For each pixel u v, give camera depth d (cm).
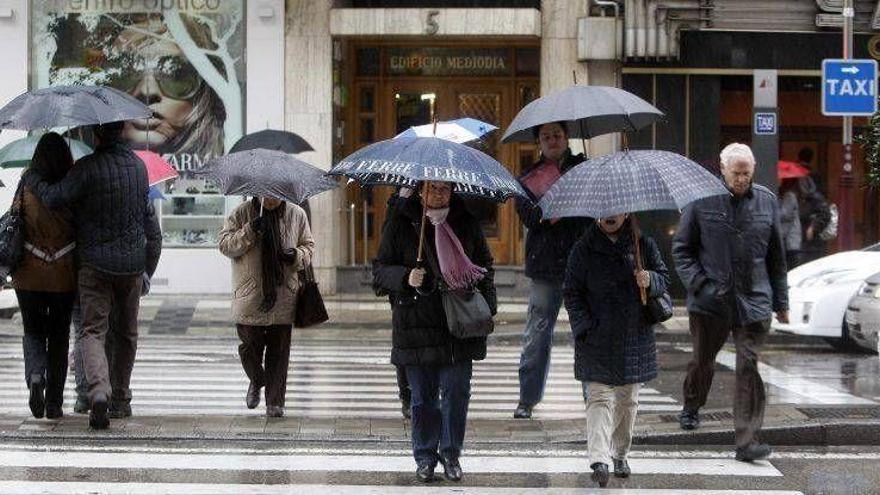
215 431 2628
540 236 2733
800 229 5828
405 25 5938
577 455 2489
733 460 2458
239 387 3556
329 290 6056
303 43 6009
